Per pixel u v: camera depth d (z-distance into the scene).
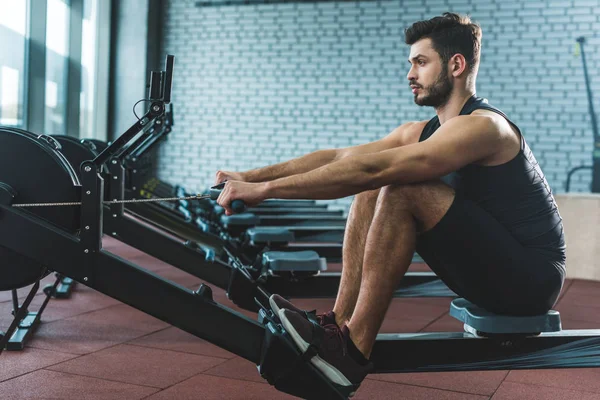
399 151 1.70
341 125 8.87
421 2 8.52
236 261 3.20
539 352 1.89
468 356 1.87
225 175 2.15
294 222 5.65
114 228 3.28
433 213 1.72
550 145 8.15
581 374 2.59
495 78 8.29
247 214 4.85
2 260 1.82
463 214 1.72
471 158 1.73
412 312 3.79
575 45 8.03
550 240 1.86
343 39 8.80
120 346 2.83
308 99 8.95
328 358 1.73
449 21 1.87
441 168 1.70
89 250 1.75
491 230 1.75
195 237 3.89
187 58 9.33
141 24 8.76
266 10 9.03
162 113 1.87
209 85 9.28
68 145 3.10
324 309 3.89
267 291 3.05
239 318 1.78
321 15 8.86
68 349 2.76
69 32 7.57
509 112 8.26
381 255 1.75
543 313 1.87
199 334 1.77
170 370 2.51
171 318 1.77
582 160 8.06
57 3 7.21
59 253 1.75
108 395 2.19
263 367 1.73
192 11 9.27
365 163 1.68
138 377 2.40
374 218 1.77
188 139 9.40
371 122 8.77
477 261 1.76
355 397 2.26
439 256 1.81
